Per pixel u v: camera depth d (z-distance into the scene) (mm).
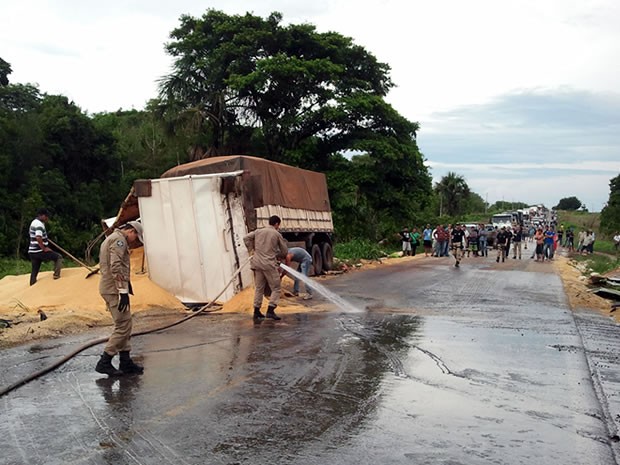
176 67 37875
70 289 12594
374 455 4562
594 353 8750
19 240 28734
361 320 10906
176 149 39969
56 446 4656
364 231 43812
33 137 32719
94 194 35250
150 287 12695
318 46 38781
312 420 5348
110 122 52875
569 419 5547
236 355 7902
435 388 6465
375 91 41719
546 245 32031
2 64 38594
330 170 39969
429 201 43281
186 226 12672
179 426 5133
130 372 6887
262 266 10820
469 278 19984
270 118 39062
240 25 37531
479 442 4891
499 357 8039
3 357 7707
